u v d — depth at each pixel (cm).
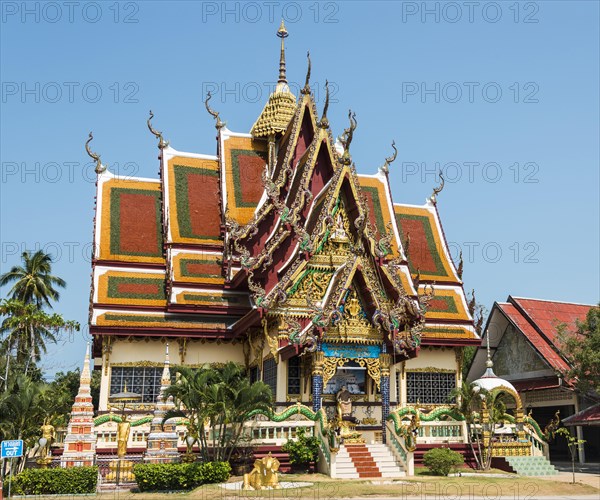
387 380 3144
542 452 3288
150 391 3647
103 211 4100
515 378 4631
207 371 2592
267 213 3916
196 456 2700
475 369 4938
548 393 4441
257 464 2394
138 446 3147
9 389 2973
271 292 3278
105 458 3077
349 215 3459
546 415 4956
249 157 4381
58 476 2412
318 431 2791
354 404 3266
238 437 2645
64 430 3178
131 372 3638
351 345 3125
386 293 3328
